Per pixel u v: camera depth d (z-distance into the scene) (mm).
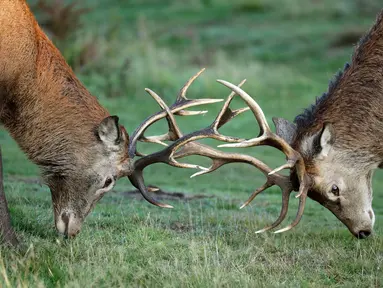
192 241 12383
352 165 13406
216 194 17281
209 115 26984
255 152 22562
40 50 12383
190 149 13258
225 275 11109
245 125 25797
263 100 29438
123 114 26062
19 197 14789
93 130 12359
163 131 24281
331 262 12383
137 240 12523
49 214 13836
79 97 12484
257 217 14953
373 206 17203
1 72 12094
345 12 43875
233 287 10836
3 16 12047
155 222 14102
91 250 11938
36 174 17859
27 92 12305
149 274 11172
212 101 13078
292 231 14086
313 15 43875
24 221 13203
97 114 12523
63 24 29625
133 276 11102
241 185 18484
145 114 26375
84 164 12328
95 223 13602
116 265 11297
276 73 32406
